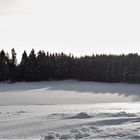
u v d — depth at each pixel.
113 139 10.23
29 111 23.45
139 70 105.44
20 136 11.16
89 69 110.00
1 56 109.81
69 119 15.73
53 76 110.38
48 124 13.81
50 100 50.84
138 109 27.05
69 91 75.00
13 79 105.06
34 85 93.75
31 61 108.38
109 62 108.69
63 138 10.65
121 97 60.62
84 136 10.94
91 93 70.25
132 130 11.79
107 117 16.67
